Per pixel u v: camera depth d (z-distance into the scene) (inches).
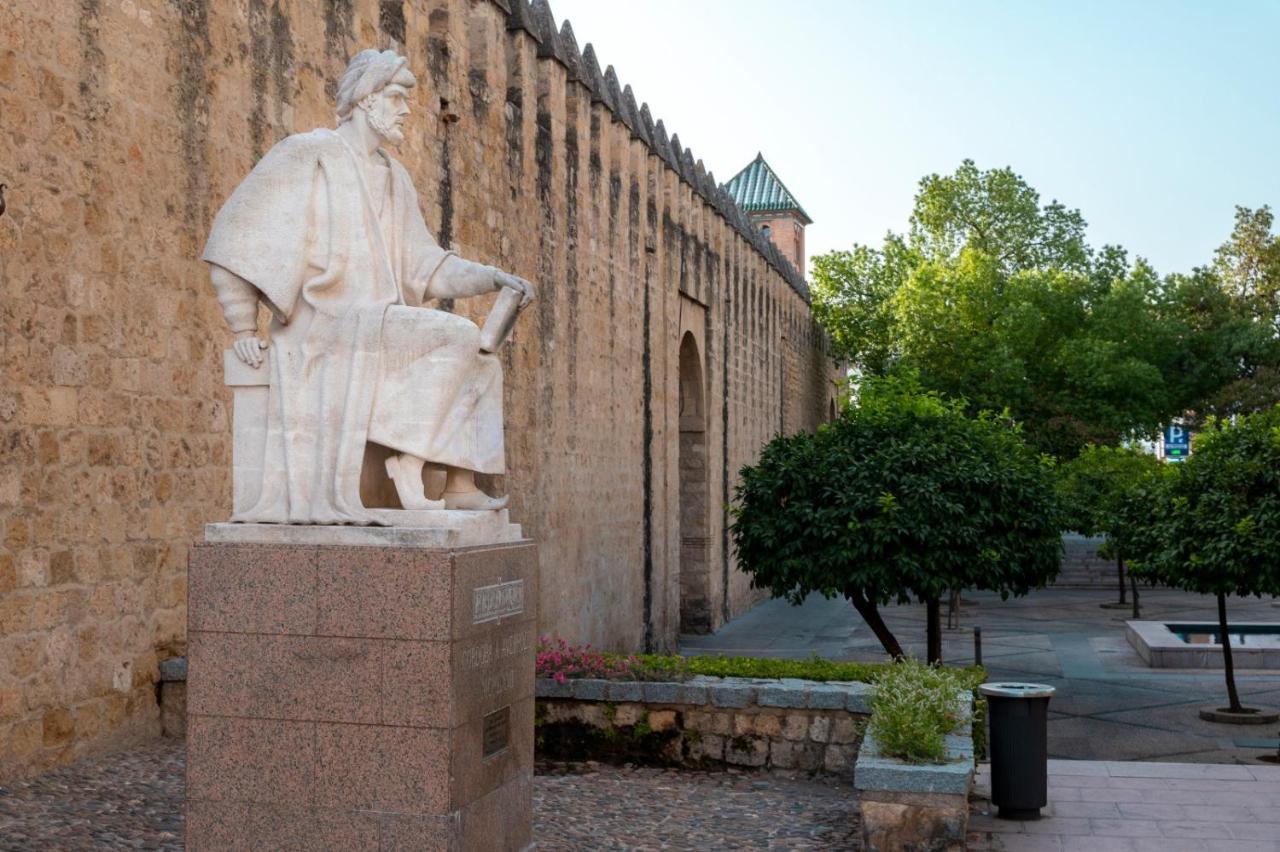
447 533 245.6
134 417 397.1
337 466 252.5
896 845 333.1
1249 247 2706.7
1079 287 1909.4
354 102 272.7
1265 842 378.6
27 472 354.0
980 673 479.2
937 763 341.1
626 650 935.7
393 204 276.1
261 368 260.5
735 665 470.6
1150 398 1878.7
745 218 1413.6
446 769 241.8
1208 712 709.3
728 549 1311.5
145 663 398.9
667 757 443.8
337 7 527.5
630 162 960.3
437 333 257.3
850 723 432.5
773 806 394.0
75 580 370.3
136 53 402.3
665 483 1056.8
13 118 351.6
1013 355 1818.4
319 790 245.6
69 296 370.9
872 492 668.1
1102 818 407.8
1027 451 736.3
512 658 268.2
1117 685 836.0
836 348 2138.3
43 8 363.6
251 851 247.4
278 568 248.8
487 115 679.7
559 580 782.5
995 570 665.6
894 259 2085.4
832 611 1425.9
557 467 781.3
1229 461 671.8
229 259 257.6
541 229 761.6
